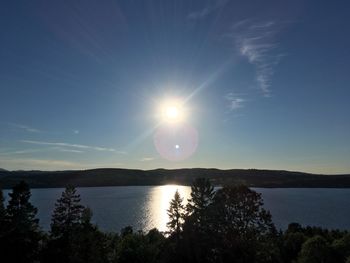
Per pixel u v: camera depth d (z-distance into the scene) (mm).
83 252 58312
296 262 77750
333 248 77000
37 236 61500
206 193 58031
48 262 57656
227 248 52000
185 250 55062
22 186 60250
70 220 62438
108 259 65750
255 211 51719
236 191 52594
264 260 51531
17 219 58562
